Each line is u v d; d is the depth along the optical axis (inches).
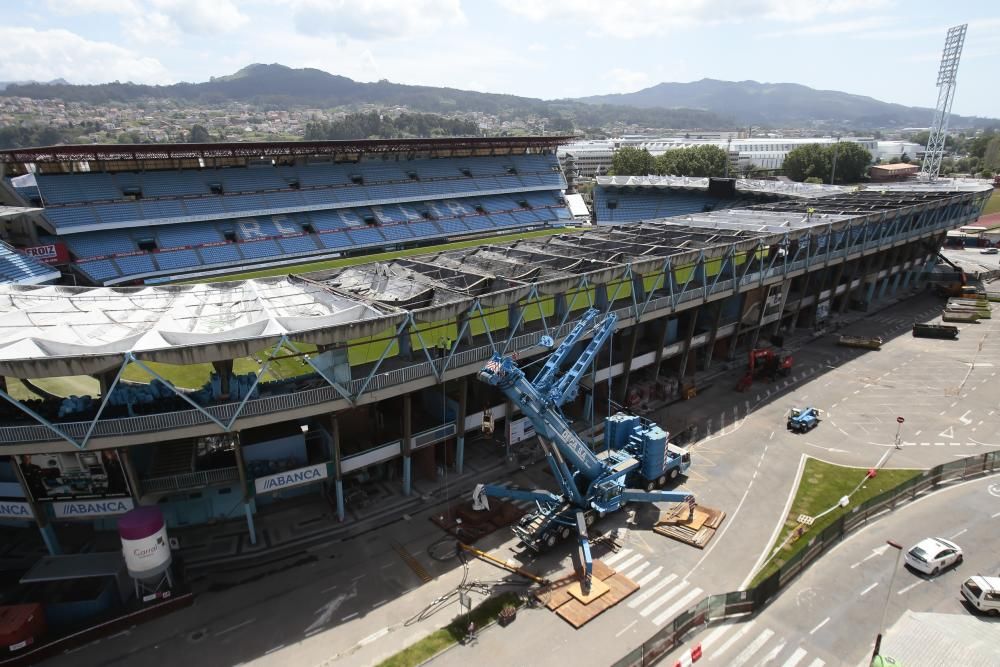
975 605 1268.5
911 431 2086.6
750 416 2222.0
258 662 1168.2
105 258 3934.5
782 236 2615.7
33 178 4446.4
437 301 1804.9
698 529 1553.9
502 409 1868.8
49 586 1341.0
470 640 1211.2
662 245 2541.8
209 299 1796.3
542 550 1487.5
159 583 1331.2
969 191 4220.0
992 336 3063.5
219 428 1359.5
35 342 1311.5
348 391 1494.8
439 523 1606.8
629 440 1769.2
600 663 1149.7
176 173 4534.9
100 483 1375.5
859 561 1433.3
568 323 2001.7
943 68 7229.3
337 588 1375.5
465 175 5846.5
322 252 4628.4
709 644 1189.1
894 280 3882.9
